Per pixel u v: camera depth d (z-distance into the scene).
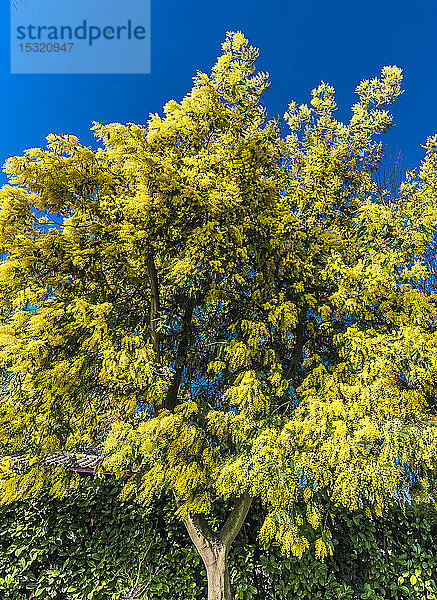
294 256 4.18
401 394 3.47
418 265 3.86
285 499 3.15
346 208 4.97
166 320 4.41
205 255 3.77
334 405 3.35
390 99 5.03
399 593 4.32
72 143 4.07
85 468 5.65
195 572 4.38
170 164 3.80
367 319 4.01
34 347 3.34
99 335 3.48
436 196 4.52
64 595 4.34
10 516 4.59
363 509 4.26
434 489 3.61
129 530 4.54
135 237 3.81
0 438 3.49
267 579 4.34
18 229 4.03
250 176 3.96
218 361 4.13
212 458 3.63
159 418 3.47
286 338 4.68
